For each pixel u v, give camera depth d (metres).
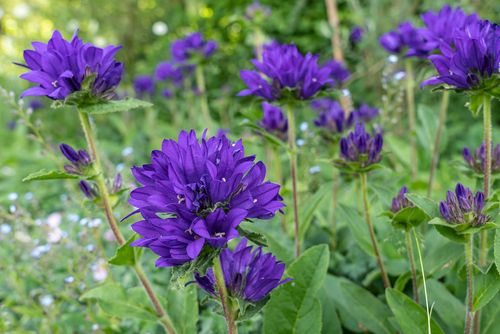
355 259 0.62
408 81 0.77
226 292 0.37
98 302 0.48
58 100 0.42
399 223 0.45
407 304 0.44
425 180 0.80
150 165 0.34
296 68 0.49
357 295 0.50
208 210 0.32
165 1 1.99
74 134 1.45
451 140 1.07
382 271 0.52
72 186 0.77
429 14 0.57
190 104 1.15
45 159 1.13
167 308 0.50
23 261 0.68
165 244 0.33
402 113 1.07
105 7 1.91
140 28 2.01
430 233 0.58
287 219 0.67
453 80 0.40
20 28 1.60
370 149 0.49
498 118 1.12
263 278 0.37
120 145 1.28
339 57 1.03
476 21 0.48
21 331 0.60
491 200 0.43
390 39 0.75
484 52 0.39
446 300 0.50
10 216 0.64
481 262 0.46
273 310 0.45
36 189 1.01
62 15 1.61
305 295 0.45
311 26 1.45
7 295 0.65
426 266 0.50
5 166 1.20
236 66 1.49
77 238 0.71
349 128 0.64
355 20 1.21
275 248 0.52
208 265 0.33
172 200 0.33
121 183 0.48
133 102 0.43
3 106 1.49
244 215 0.31
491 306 0.47
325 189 0.57
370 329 0.49
